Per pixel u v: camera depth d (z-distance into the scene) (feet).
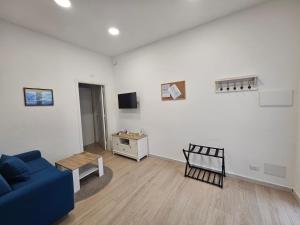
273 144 6.79
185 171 8.41
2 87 7.18
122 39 9.73
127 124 12.72
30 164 7.17
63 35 8.93
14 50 7.55
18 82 7.70
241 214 5.50
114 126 13.65
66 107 9.84
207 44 8.11
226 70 7.65
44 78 8.72
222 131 8.05
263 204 5.93
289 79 6.25
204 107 8.53
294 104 6.23
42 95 8.63
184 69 9.05
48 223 5.03
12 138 7.52
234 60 7.39
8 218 4.12
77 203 6.43
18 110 7.70
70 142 10.08
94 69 11.69
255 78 6.83
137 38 9.66
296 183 6.24
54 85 9.20
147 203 6.31
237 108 7.52
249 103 7.18
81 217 5.66
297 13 5.95
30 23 7.54
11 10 6.44
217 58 7.87
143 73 11.10
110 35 9.12
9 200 4.13
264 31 6.59
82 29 8.31
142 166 9.82
